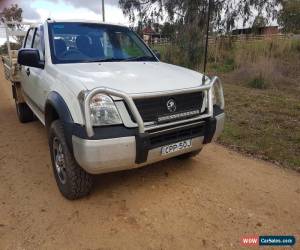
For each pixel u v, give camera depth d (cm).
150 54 459
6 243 267
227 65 1608
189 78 345
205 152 470
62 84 312
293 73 1323
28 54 378
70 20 429
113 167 283
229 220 298
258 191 351
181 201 330
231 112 716
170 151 310
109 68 348
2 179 380
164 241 269
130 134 278
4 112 738
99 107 272
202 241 270
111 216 304
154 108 292
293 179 381
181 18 1769
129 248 262
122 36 450
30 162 430
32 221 296
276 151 467
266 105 787
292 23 2244
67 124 283
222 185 364
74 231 282
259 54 1602
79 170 309
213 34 1853
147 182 370
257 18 1867
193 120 321
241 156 455
